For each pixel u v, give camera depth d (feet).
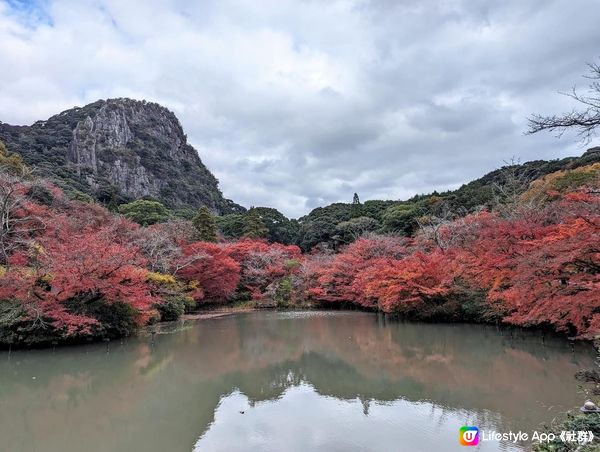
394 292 76.74
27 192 98.43
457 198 138.51
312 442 24.25
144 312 66.33
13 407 32.42
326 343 59.11
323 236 180.55
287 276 127.65
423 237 106.42
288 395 34.35
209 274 106.83
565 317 38.93
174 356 50.80
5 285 50.31
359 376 40.04
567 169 101.86
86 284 51.75
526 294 37.14
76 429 27.61
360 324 79.30
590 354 43.65
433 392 33.73
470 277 62.28
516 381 35.58
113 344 57.77
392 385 36.40
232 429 26.78
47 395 35.47
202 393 35.45
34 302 50.47
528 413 27.50
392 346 55.26
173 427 27.55
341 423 27.25
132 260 60.03
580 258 33.60
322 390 35.53
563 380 34.88
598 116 20.13
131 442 25.16
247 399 33.50
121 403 33.12
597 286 30.73
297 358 49.44
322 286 117.19
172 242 109.29
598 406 19.12
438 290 72.08
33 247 65.05
